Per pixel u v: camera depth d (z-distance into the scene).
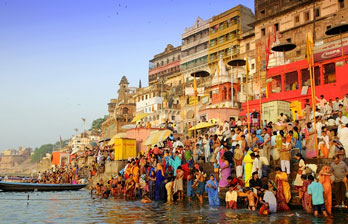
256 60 46.88
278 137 15.03
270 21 45.44
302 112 26.39
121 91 92.69
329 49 27.08
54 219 12.23
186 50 66.19
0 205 17.25
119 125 73.69
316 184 11.05
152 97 68.56
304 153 15.29
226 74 42.00
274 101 25.62
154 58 78.31
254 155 13.89
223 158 15.71
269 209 11.88
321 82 27.47
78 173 40.78
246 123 24.11
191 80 60.91
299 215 11.14
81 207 15.86
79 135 125.75
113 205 16.22
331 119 17.33
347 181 11.77
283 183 12.59
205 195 17.14
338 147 13.36
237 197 14.43
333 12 37.81
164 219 11.31
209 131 28.70
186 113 55.50
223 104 40.16
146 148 32.97
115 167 28.36
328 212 11.27
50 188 28.78
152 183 18.55
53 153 68.81
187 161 18.84
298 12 41.88
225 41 55.50
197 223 10.35
